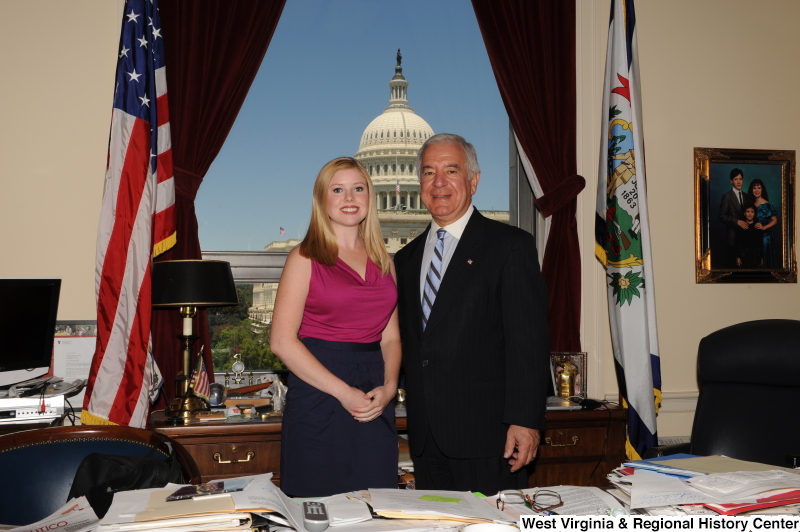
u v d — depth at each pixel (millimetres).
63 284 3180
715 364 2586
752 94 3918
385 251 2215
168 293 2773
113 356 2754
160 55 3100
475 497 1438
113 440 1868
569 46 3664
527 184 3902
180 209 3189
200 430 2635
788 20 3949
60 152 3201
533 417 2121
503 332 2252
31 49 3189
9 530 1284
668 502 1305
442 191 2338
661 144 3789
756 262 3855
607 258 3377
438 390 2215
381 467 2055
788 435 2387
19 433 1804
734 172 3846
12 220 3143
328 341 2092
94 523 1312
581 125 3707
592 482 3025
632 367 3219
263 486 1338
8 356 2781
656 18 3814
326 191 2119
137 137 2865
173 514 1172
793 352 2428
